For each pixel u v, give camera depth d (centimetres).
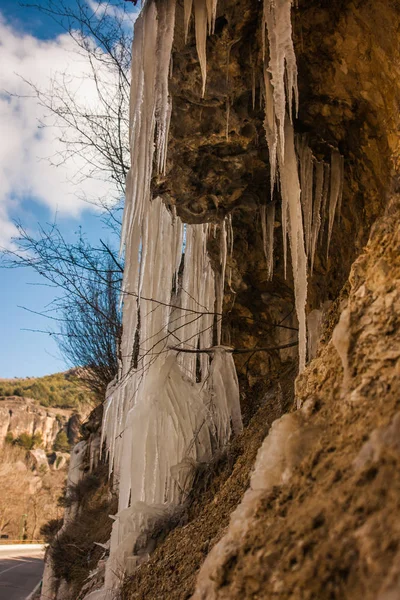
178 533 511
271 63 417
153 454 622
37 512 6844
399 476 175
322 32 430
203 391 688
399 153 367
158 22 454
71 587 1083
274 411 598
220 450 645
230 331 805
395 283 274
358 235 502
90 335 1439
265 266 725
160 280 680
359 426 229
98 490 1469
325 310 552
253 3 434
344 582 165
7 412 8044
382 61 397
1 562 3080
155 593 429
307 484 236
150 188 583
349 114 466
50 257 926
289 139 478
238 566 229
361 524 175
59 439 8275
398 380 227
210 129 525
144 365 651
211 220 645
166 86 452
